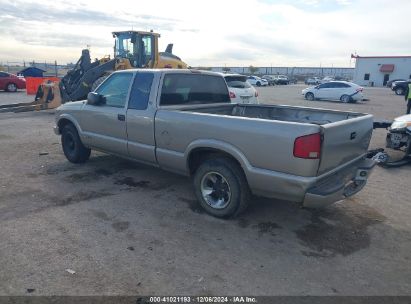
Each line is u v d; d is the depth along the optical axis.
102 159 7.18
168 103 5.13
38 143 8.60
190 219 4.41
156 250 3.64
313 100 25.06
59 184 5.60
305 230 4.19
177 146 4.67
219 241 3.87
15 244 3.69
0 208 4.61
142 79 5.19
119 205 4.79
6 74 25.02
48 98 14.65
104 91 5.83
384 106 21.05
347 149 4.09
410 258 3.61
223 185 4.36
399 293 3.04
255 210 4.72
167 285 3.06
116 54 15.61
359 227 4.30
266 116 5.90
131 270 3.27
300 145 3.49
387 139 7.49
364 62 63.34
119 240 3.83
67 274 3.17
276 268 3.37
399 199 5.29
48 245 3.68
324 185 3.68
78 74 14.59
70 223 4.21
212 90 5.95
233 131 4.00
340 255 3.64
